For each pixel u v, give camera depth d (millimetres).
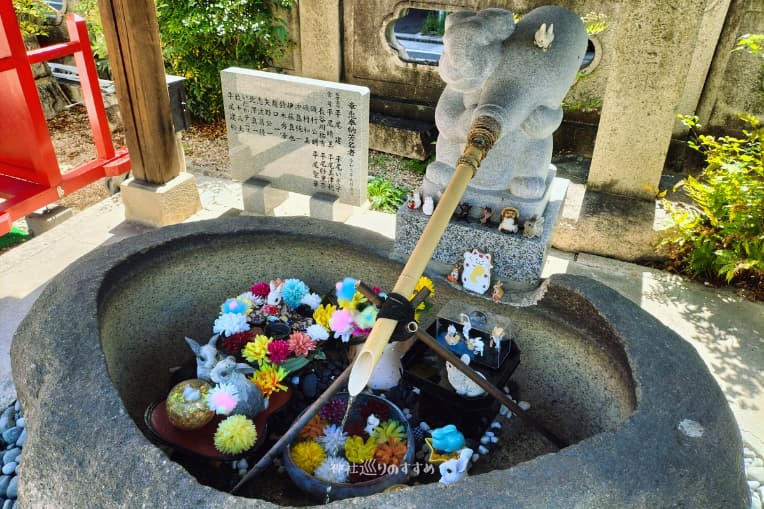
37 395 2188
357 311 3004
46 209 4898
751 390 3174
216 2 6156
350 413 2768
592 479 1821
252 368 2729
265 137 4363
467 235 2842
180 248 3037
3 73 3975
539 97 2518
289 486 2574
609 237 4367
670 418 2068
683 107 5383
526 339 2902
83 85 4461
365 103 3939
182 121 4707
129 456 1864
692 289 4059
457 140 2750
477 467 2723
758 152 4203
